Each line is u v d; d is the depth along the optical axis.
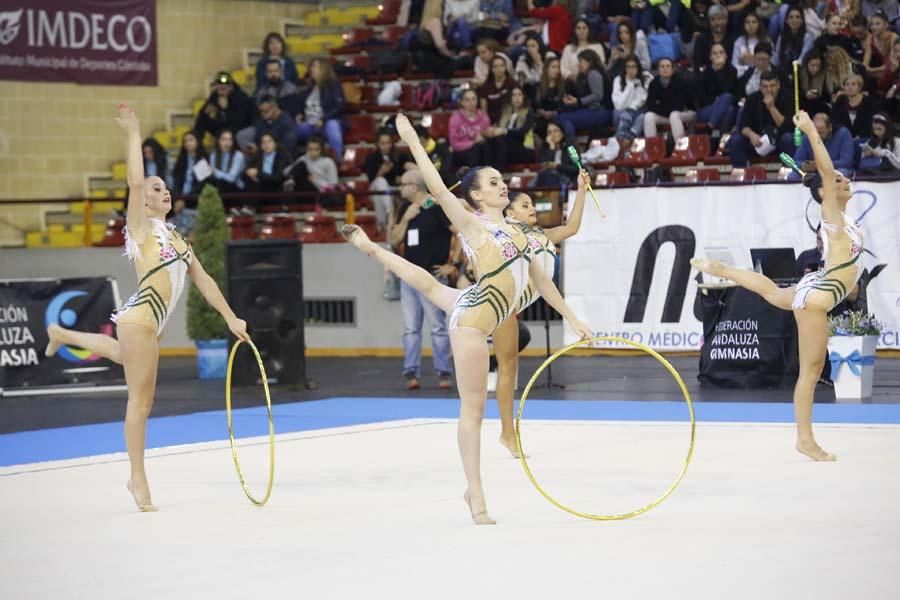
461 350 8.16
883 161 18.92
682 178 21.30
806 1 21.61
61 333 9.55
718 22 22.09
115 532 8.09
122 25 25.39
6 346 17.02
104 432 13.23
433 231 15.85
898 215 17.23
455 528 7.96
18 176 24.80
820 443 11.11
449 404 14.90
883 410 13.26
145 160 24.16
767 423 12.48
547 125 22.36
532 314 20.61
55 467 10.84
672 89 21.83
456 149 22.28
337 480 9.90
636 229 18.64
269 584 6.60
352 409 14.68
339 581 6.61
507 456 10.88
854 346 14.15
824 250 10.39
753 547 7.20
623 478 9.65
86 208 23.19
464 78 25.39
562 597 6.18
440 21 25.42
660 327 18.59
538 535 7.68
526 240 8.27
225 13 26.80
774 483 9.26
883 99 20.27
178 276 9.16
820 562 6.79
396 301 21.69
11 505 9.10
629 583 6.41
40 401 16.39
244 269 16.55
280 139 23.91
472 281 15.57
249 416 14.26
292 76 25.16
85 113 25.28
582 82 22.53
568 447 11.30
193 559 7.24
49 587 6.67
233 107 24.38
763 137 20.17
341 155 24.31
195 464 10.90
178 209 22.81
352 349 22.03
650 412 13.67
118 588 6.61
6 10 24.30
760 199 17.95
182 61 26.31
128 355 8.97
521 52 24.20
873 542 7.26
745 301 15.53
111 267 23.08
